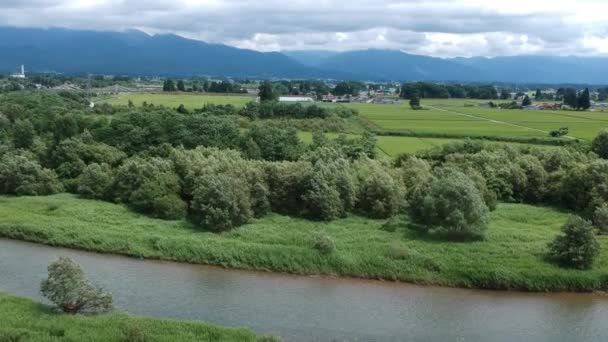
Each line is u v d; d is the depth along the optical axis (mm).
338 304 46969
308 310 45375
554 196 75000
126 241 58219
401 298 48938
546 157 82500
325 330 41625
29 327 35875
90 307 40219
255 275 53188
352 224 63562
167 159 77250
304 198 65438
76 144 82438
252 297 47625
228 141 94812
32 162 76250
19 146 89000
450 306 47562
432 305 47625
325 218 64625
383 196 66438
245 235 59844
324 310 45531
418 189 64438
